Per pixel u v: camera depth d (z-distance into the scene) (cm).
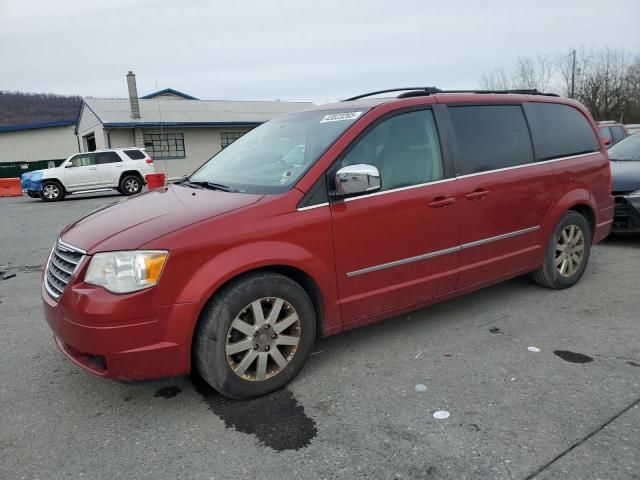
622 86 4188
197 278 288
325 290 334
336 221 334
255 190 342
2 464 262
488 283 434
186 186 400
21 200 1941
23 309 505
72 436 285
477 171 409
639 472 240
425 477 242
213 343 297
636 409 292
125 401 321
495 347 380
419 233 373
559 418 285
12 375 360
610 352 366
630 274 551
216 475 249
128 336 278
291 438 276
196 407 312
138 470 255
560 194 472
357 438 274
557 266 488
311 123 398
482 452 258
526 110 459
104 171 1892
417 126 385
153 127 2623
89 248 291
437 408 300
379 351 380
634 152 765
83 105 2925
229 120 2823
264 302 314
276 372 322
